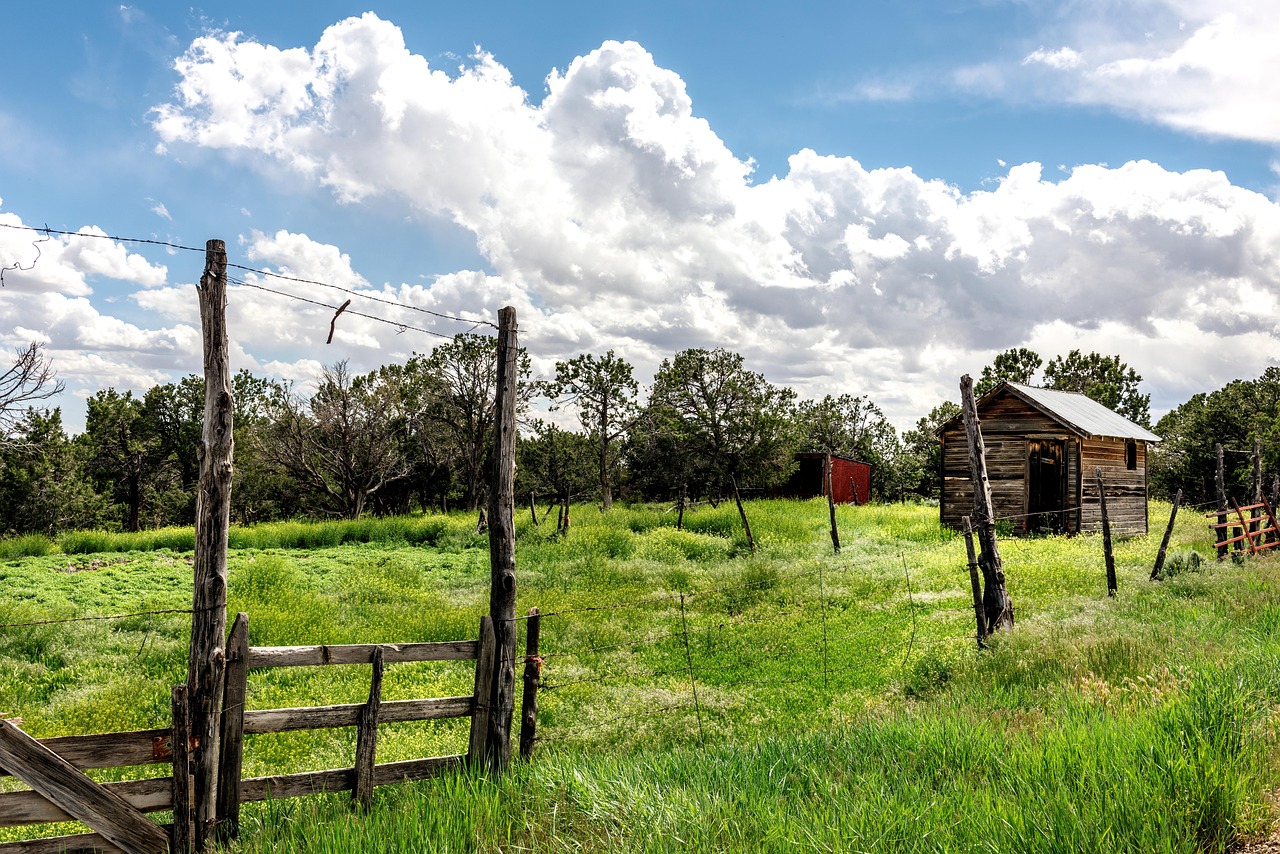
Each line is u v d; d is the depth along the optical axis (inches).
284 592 676.1
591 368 1787.6
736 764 239.0
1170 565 637.9
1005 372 2314.2
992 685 345.1
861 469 1979.6
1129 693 284.7
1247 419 1761.8
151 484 2193.7
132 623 584.7
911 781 213.6
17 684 435.5
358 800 236.8
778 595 665.6
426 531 1211.9
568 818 210.4
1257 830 172.4
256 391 2052.2
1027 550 848.3
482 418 1768.0
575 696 415.8
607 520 1273.4
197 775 211.9
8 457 1555.1
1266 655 309.7
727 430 1584.6
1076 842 161.0
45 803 195.9
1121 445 1153.4
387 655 244.1
